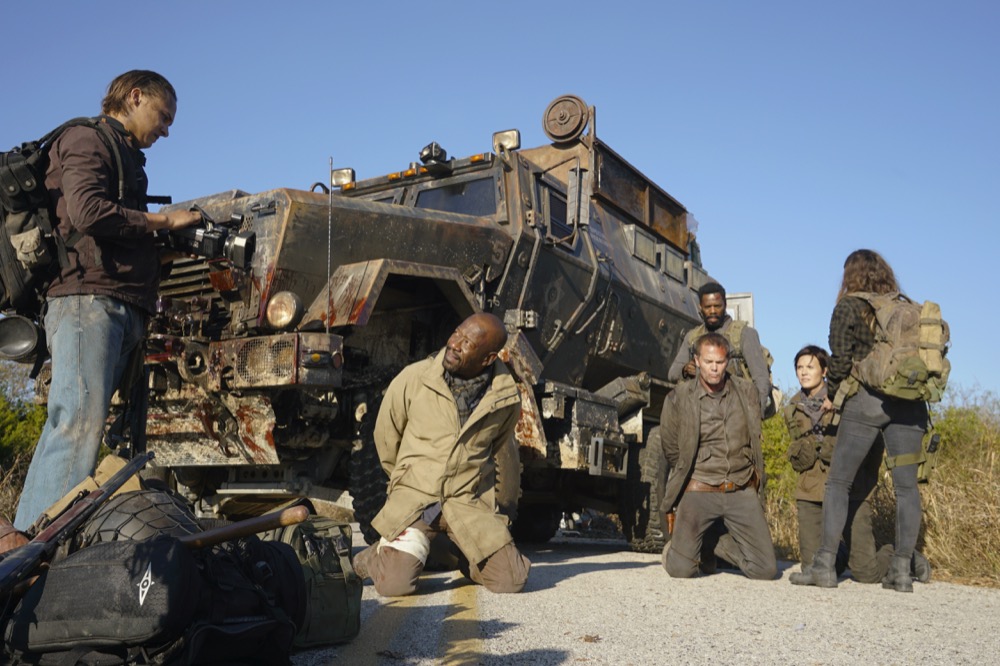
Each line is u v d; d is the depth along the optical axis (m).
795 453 5.09
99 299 2.98
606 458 5.97
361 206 4.89
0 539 1.94
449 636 2.86
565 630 3.03
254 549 2.11
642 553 7.03
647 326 7.91
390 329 5.36
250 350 4.39
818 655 2.75
